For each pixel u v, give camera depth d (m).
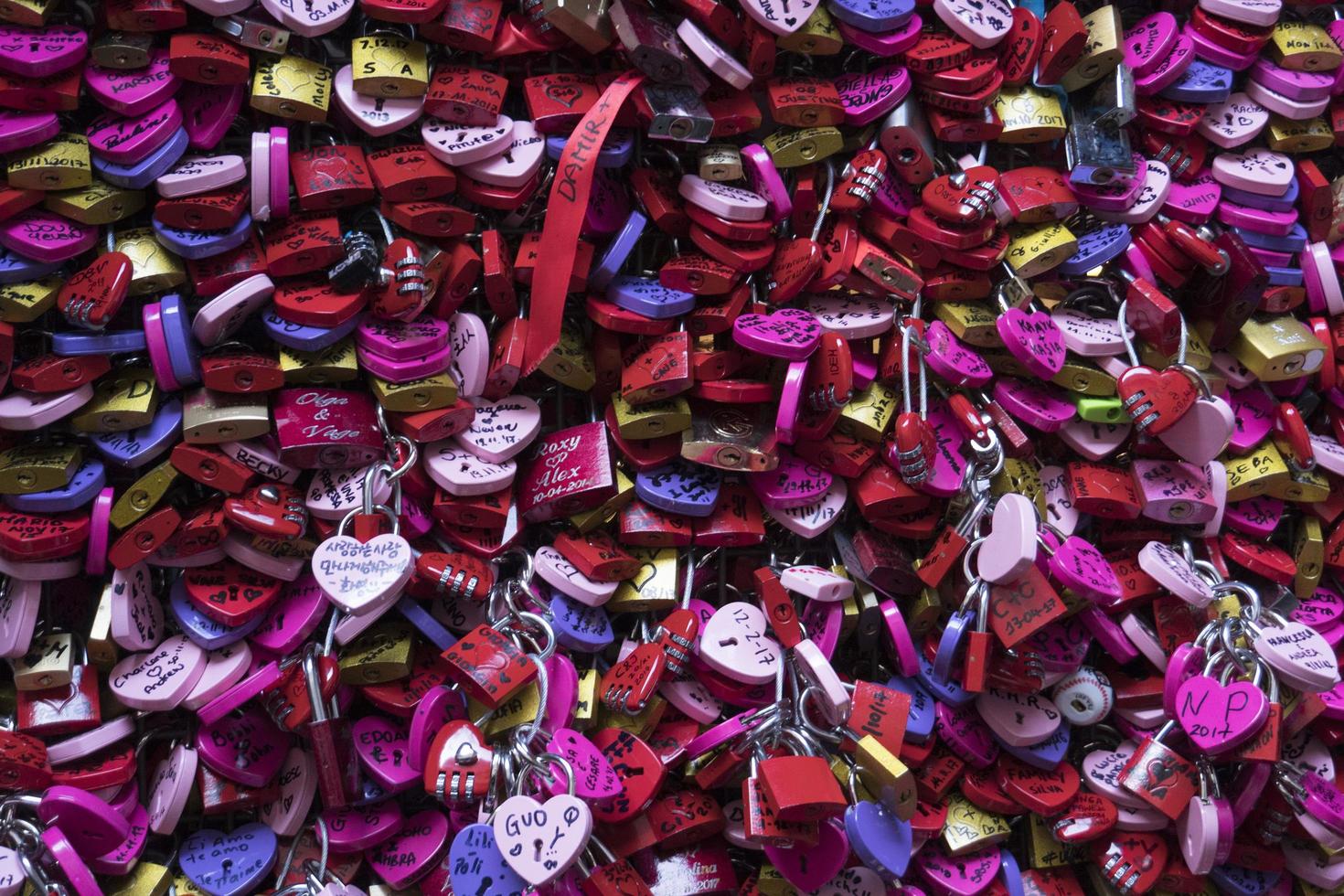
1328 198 1.38
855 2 1.24
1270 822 1.35
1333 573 1.48
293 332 1.15
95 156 1.12
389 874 1.24
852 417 1.28
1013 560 1.19
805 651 1.21
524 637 1.23
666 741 1.29
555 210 1.18
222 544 1.19
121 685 1.17
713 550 1.33
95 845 1.16
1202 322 1.38
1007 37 1.29
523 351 1.22
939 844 1.36
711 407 1.31
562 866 1.05
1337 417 1.45
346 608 1.12
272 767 1.23
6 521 1.13
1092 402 1.32
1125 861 1.32
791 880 1.22
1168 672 1.30
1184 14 1.39
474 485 1.21
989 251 1.28
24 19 1.11
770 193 1.24
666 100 1.19
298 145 1.22
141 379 1.17
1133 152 1.37
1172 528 1.38
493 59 1.26
